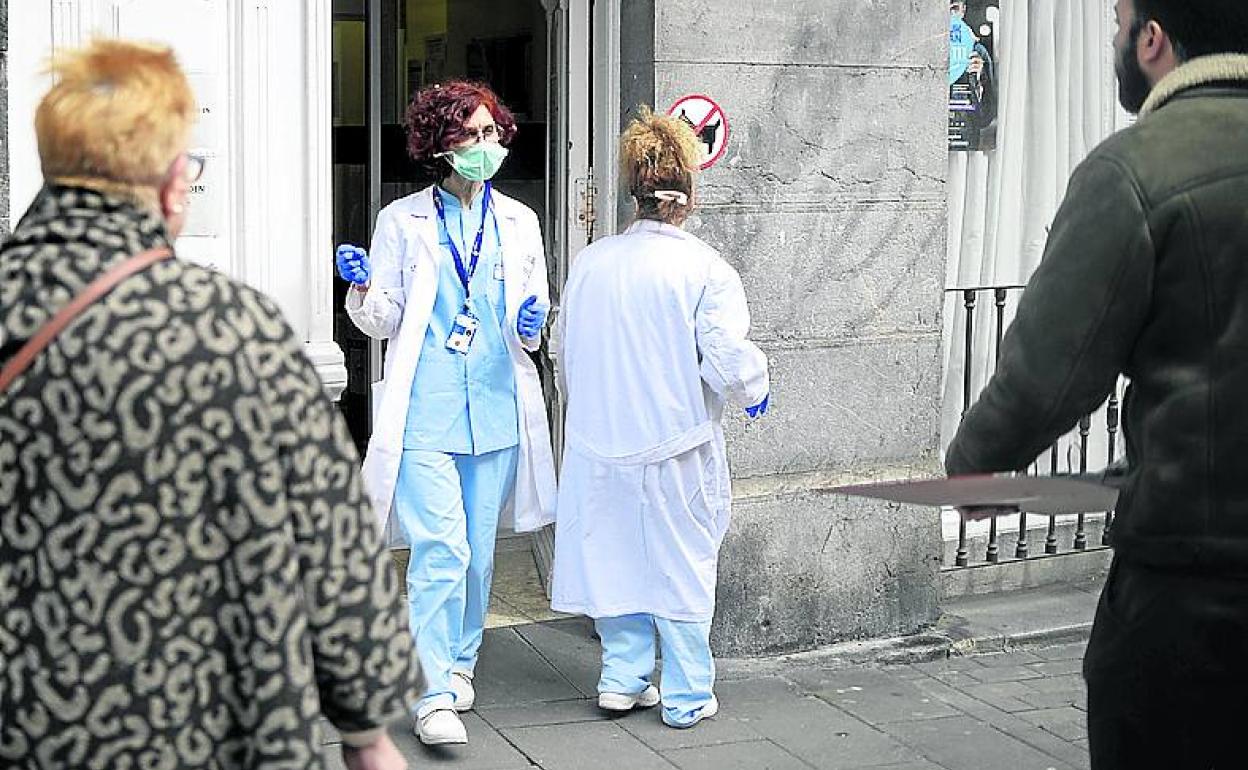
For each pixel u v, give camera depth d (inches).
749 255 292.5
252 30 266.1
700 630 263.4
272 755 114.7
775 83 292.4
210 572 113.9
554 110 320.5
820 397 301.0
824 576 303.3
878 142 302.4
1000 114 348.8
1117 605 144.2
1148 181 136.9
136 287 114.7
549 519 267.4
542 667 291.0
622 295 256.8
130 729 112.7
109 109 117.3
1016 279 355.3
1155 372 139.4
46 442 112.6
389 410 252.5
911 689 289.7
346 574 117.3
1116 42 150.7
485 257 258.4
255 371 114.9
